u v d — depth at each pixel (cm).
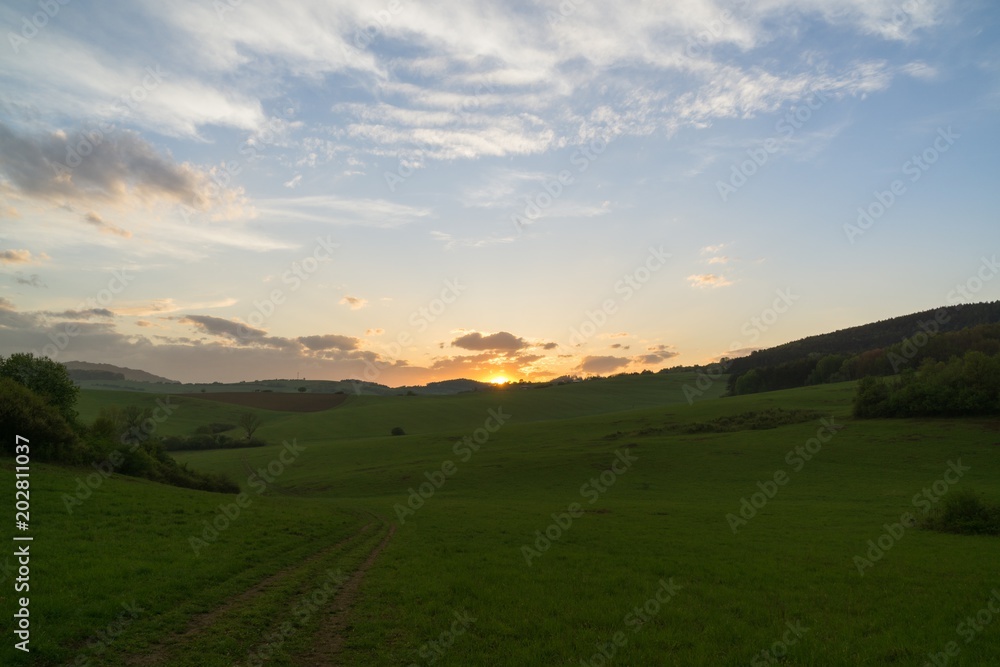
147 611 1448
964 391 8144
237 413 15988
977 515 3484
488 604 1817
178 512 2834
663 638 1539
